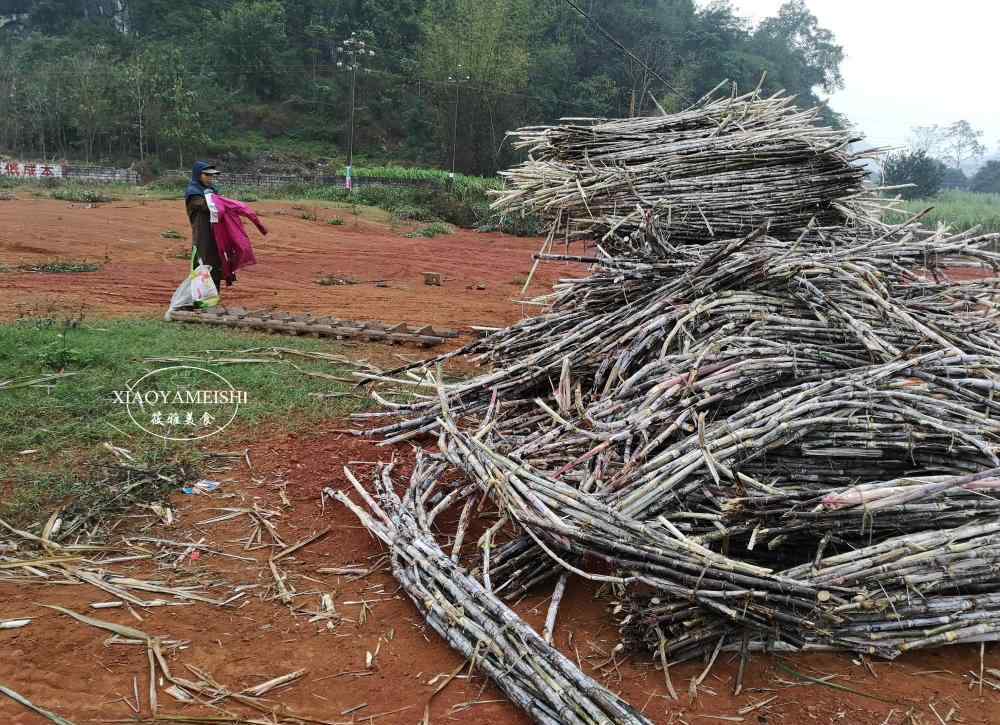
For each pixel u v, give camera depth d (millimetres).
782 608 3131
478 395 5629
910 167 40875
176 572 3764
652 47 55500
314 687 3037
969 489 3549
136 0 69750
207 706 2885
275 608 3549
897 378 4336
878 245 5727
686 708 2984
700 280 5117
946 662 3377
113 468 4684
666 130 6586
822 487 3854
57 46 60906
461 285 14414
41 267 12883
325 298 11641
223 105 57938
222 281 12586
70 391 5828
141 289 11516
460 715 2926
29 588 3510
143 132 49375
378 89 63250
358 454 5379
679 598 3211
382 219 27688
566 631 3451
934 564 3395
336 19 68375
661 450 4137
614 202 5941
